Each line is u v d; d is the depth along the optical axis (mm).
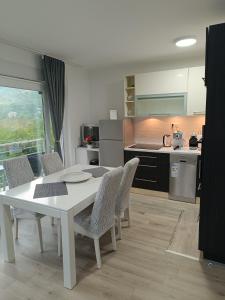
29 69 3633
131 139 4586
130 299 1812
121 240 2648
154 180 3959
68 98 4504
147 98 4113
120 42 3230
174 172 3727
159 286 1943
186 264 2221
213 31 1920
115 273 2107
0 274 2119
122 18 2449
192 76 3678
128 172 2482
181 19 2500
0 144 3342
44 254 2418
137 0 2072
